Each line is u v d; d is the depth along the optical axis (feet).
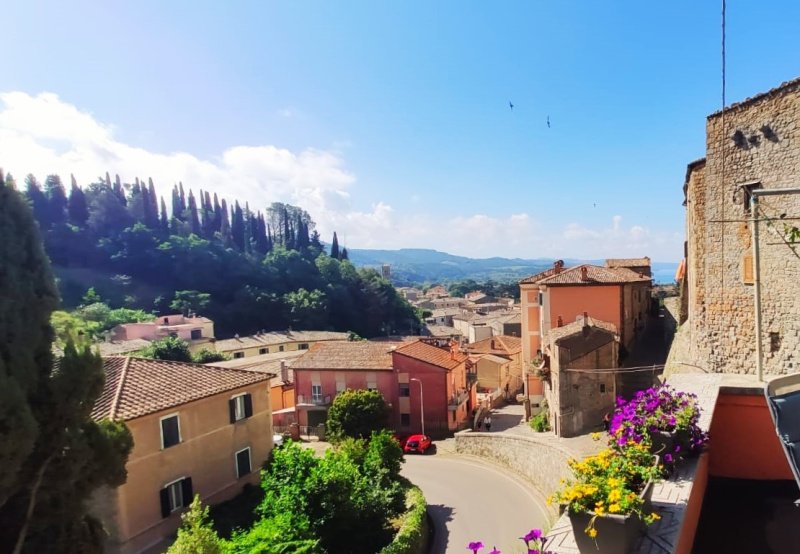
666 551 9.99
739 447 17.75
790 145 43.78
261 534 38.65
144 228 277.85
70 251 254.47
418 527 49.62
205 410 58.70
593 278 91.71
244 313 246.06
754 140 47.34
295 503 44.57
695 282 60.80
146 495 50.49
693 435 14.44
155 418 52.19
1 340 22.02
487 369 141.38
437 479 73.87
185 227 313.32
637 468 12.50
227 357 179.83
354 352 115.55
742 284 49.67
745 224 48.49
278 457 48.32
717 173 51.85
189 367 64.95
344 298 281.95
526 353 107.04
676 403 15.43
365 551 47.06
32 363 23.18
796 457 9.14
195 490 56.34
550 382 79.92
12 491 22.35
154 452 51.75
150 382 57.57
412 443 91.91
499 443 79.66
